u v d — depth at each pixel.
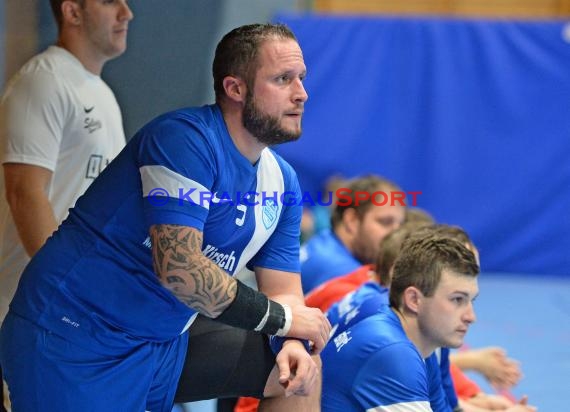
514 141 27.31
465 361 10.90
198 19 21.22
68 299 6.86
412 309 8.32
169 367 7.43
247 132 6.86
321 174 27.56
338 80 27.48
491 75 27.22
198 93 21.20
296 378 7.00
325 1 32.66
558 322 22.30
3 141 8.79
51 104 8.84
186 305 6.86
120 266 6.86
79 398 6.88
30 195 8.60
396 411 7.84
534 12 32.66
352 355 8.21
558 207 27.47
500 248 27.75
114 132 9.63
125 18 9.41
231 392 7.77
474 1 32.72
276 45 6.73
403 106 27.48
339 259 12.60
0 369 8.08
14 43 13.24
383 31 27.42
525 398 10.25
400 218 12.83
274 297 7.62
